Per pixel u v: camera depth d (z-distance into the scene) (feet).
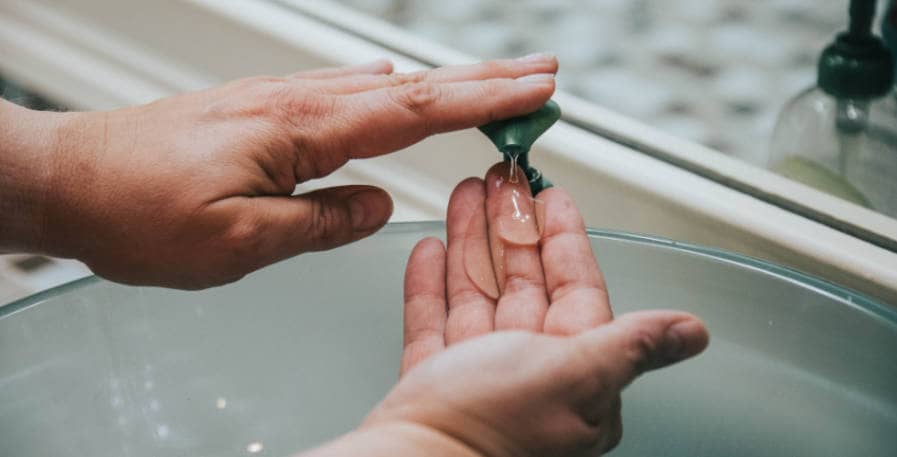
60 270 2.91
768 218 2.16
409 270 1.92
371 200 1.93
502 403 1.56
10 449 1.88
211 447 1.95
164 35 2.89
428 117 1.88
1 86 3.16
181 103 1.92
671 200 2.24
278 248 1.89
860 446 1.80
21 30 3.13
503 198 1.90
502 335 1.60
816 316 1.87
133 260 1.91
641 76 2.84
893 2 2.47
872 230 2.12
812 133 2.52
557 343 1.58
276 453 1.95
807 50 2.88
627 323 1.57
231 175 1.85
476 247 1.89
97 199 1.86
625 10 3.10
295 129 1.88
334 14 2.71
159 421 1.95
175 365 1.98
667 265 1.95
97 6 2.98
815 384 1.86
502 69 1.97
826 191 2.39
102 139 1.88
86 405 1.93
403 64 2.56
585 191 2.36
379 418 1.58
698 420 1.89
